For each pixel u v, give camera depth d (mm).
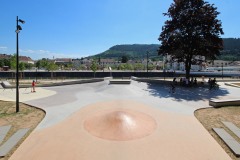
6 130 11625
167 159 8703
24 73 69000
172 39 32188
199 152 9328
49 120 13484
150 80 33906
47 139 10477
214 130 11797
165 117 14516
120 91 25562
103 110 16078
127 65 99438
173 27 32188
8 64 97688
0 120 13594
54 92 25312
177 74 66500
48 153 9039
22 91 26469
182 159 8719
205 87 29562
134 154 9102
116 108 16781
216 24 30656
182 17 31422
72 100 20094
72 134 11125
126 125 11984
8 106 17797
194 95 23516
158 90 26672
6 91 26828
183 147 9812
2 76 66688
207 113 15695
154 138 10805
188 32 31094
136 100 20328
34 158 8617
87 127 12141
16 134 11008
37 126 12312
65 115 14648
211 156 8984
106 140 10438
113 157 8812
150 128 12234
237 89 28359
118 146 9828
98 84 31984
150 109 16766
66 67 118188
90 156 8859
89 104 18266
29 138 10555
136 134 11219
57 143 10031
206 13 30797
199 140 10617
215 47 30781
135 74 68562
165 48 33094
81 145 9859
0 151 9094
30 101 19625
